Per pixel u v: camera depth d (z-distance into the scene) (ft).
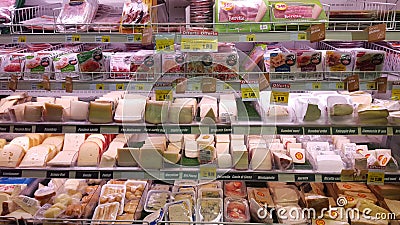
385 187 7.64
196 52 7.10
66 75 7.73
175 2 8.58
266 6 6.89
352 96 7.70
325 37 6.34
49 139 8.38
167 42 6.73
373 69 7.23
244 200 7.80
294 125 7.13
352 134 7.11
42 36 6.88
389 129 7.09
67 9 7.54
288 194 7.75
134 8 7.30
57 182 8.36
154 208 7.71
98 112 7.39
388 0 8.63
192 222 6.73
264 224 6.75
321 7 6.97
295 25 6.88
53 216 7.25
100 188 8.32
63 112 7.53
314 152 7.57
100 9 8.18
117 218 7.33
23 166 7.48
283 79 7.22
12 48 9.09
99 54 7.61
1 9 7.73
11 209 7.48
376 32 6.25
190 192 8.00
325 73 7.23
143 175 7.32
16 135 8.93
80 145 8.10
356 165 7.18
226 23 6.77
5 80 7.72
